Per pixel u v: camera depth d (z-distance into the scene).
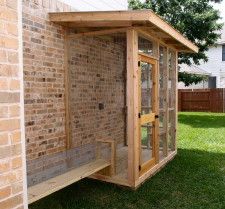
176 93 8.36
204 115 19.33
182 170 6.95
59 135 6.12
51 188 4.41
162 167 7.16
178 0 16.06
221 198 5.34
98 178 6.02
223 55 26.28
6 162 2.37
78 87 6.82
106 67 8.09
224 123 15.32
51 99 5.85
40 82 5.55
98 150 6.19
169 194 5.49
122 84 9.08
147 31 6.00
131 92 5.53
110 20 5.23
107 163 5.86
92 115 7.46
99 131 7.80
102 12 5.23
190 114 19.95
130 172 5.66
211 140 10.72
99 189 5.66
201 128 13.50
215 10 16.11
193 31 15.98
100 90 7.82
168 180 6.24
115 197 5.32
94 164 5.75
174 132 8.39
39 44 5.52
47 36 5.71
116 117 8.75
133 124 5.56
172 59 8.21
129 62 5.52
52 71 5.86
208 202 5.18
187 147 9.52
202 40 16.38
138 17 4.96
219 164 7.50
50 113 5.83
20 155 2.49
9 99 2.38
